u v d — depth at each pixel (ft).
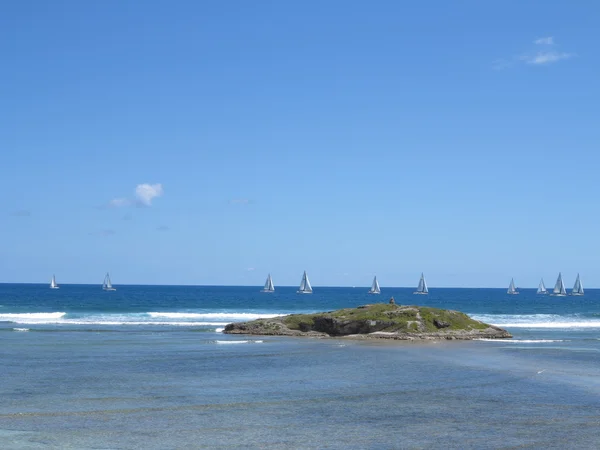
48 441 58.95
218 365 111.55
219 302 448.65
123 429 63.93
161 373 101.14
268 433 63.10
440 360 122.83
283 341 159.02
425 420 69.51
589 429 65.87
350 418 70.13
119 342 149.18
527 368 112.57
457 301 548.72
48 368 104.37
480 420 69.72
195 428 64.69
